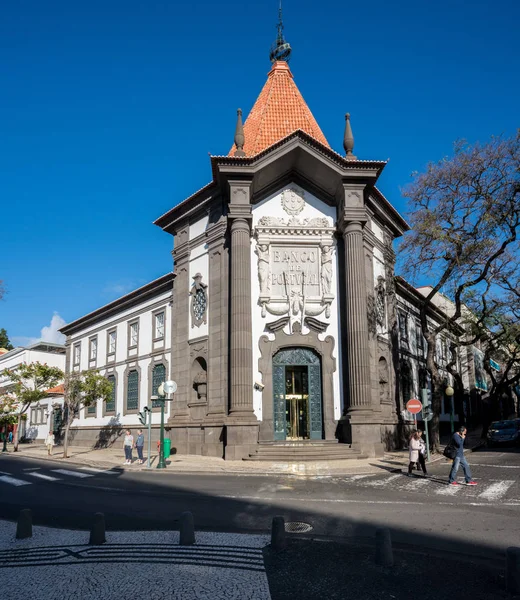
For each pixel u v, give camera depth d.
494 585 7.04
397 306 34.38
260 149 28.84
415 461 18.59
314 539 9.48
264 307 26.27
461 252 24.84
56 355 58.44
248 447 23.73
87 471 22.84
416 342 38.22
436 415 26.28
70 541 9.73
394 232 33.62
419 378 37.94
